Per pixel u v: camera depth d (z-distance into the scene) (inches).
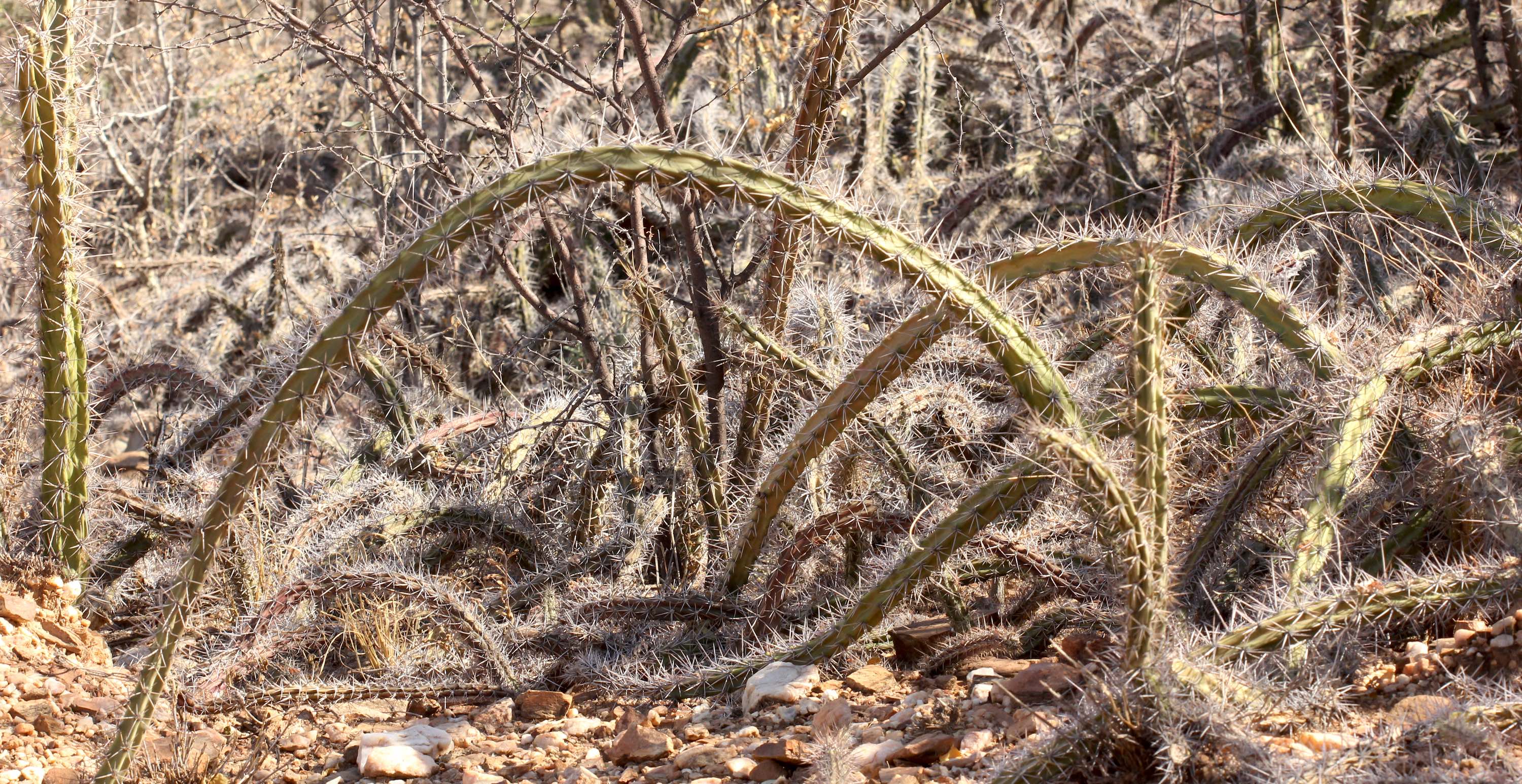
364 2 173.8
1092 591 120.6
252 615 134.3
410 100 220.1
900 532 129.0
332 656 145.0
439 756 114.0
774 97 235.8
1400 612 97.3
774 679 117.2
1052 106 264.8
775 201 103.9
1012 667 114.5
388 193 193.2
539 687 130.0
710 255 179.6
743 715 116.2
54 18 142.9
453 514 160.2
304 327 114.3
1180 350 141.6
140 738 98.9
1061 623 120.9
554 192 103.2
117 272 284.8
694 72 283.4
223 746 116.3
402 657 136.9
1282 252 143.9
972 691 110.1
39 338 144.6
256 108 339.0
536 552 161.3
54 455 145.8
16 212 143.4
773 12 218.8
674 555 159.3
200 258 287.4
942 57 180.2
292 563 152.1
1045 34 305.7
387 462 183.5
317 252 255.3
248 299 264.1
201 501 166.7
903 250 105.2
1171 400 118.4
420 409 196.1
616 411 164.4
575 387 199.6
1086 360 142.9
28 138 139.8
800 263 158.7
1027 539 124.6
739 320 148.9
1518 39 201.2
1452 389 115.3
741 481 156.6
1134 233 109.4
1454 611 98.6
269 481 104.3
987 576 132.7
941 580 125.2
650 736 108.8
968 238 245.4
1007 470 112.1
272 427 101.7
